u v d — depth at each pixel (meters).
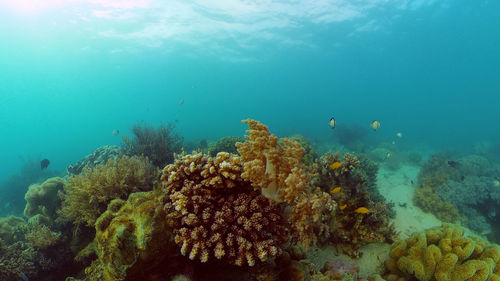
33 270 4.10
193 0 21.95
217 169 3.07
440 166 11.62
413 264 3.93
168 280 2.64
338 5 24.20
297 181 2.84
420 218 7.89
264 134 3.31
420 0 25.33
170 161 8.77
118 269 2.49
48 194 5.37
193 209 2.78
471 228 7.67
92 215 4.29
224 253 2.56
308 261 4.06
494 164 13.50
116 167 5.00
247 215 2.90
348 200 5.39
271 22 27.97
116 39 31.06
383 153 15.34
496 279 3.47
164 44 34.12
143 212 2.68
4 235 4.78
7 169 34.47
